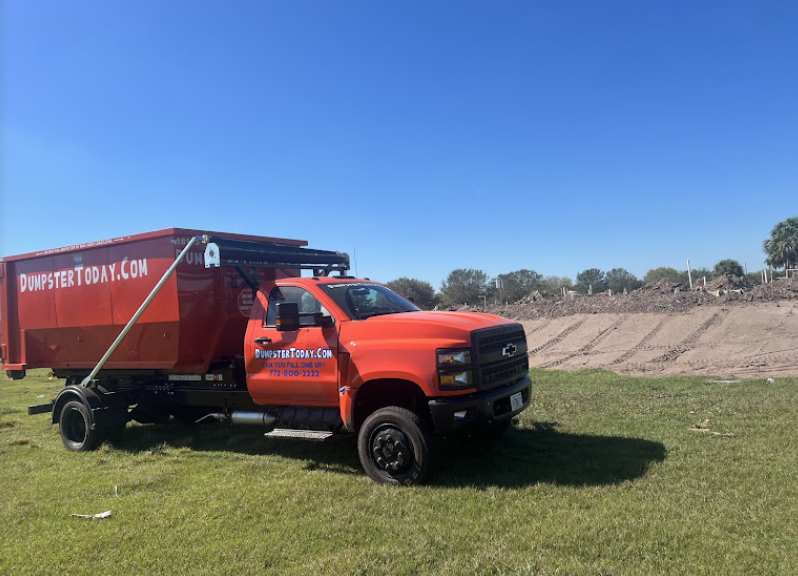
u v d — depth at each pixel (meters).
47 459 7.54
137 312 7.22
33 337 9.05
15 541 4.69
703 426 7.18
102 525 4.92
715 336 16.23
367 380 5.77
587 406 8.84
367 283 7.33
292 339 6.43
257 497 5.40
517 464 6.02
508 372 6.08
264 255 7.44
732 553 3.77
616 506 4.66
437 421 5.43
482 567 3.75
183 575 3.91
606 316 20.72
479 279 47.00
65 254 8.53
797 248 51.03
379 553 4.03
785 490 4.82
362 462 5.84
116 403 8.12
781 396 8.65
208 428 8.97
